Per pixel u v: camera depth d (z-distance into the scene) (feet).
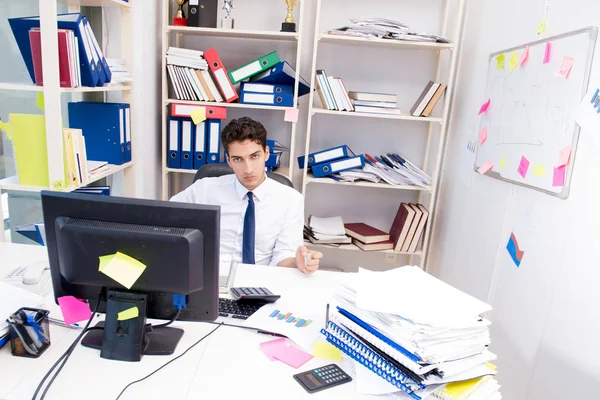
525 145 5.64
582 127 4.41
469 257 7.30
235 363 3.26
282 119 9.25
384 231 9.78
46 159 5.49
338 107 8.18
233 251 6.04
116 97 7.76
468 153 7.74
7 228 6.73
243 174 5.68
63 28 5.54
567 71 4.81
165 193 8.57
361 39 7.77
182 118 8.23
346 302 3.56
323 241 8.66
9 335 3.22
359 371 3.21
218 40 8.91
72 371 3.02
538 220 5.27
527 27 6.00
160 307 3.36
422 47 8.52
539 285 5.11
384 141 9.38
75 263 3.20
